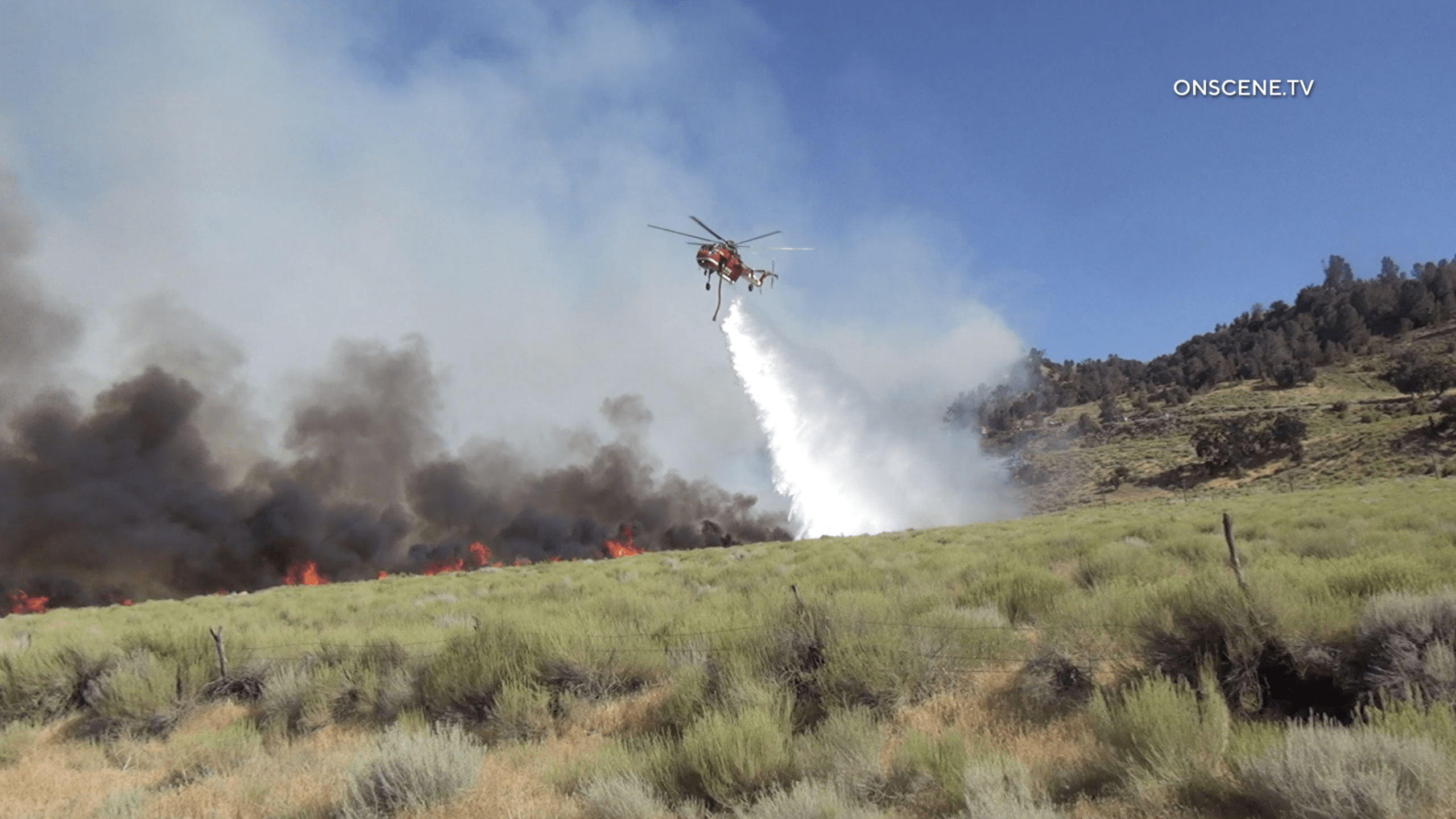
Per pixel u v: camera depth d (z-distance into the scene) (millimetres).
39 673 14641
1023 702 9023
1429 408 123312
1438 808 5484
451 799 8508
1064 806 6570
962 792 6605
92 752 12359
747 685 9836
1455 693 7012
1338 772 5652
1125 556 16562
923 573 18562
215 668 14969
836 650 10078
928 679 9820
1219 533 22250
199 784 10133
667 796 8094
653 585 22891
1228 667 8430
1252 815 5984
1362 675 7762
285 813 8648
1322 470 107375
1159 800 6316
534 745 10453
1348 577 9648
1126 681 8789
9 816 9555
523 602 22266
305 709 12773
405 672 13266
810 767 7727
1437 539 16297
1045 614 11609
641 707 11094
